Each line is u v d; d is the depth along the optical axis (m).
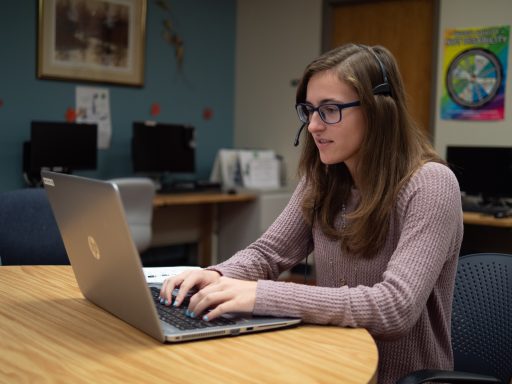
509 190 4.00
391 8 4.86
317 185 1.39
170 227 5.01
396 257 1.15
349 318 1.09
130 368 0.88
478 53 4.36
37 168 4.18
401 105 1.27
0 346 0.97
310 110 1.26
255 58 5.65
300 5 5.32
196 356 0.93
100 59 4.73
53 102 4.51
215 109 5.64
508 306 1.32
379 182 1.24
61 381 0.82
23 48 4.34
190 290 1.26
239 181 5.17
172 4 5.20
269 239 1.44
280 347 0.98
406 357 1.25
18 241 2.03
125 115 4.93
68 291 1.35
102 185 0.94
